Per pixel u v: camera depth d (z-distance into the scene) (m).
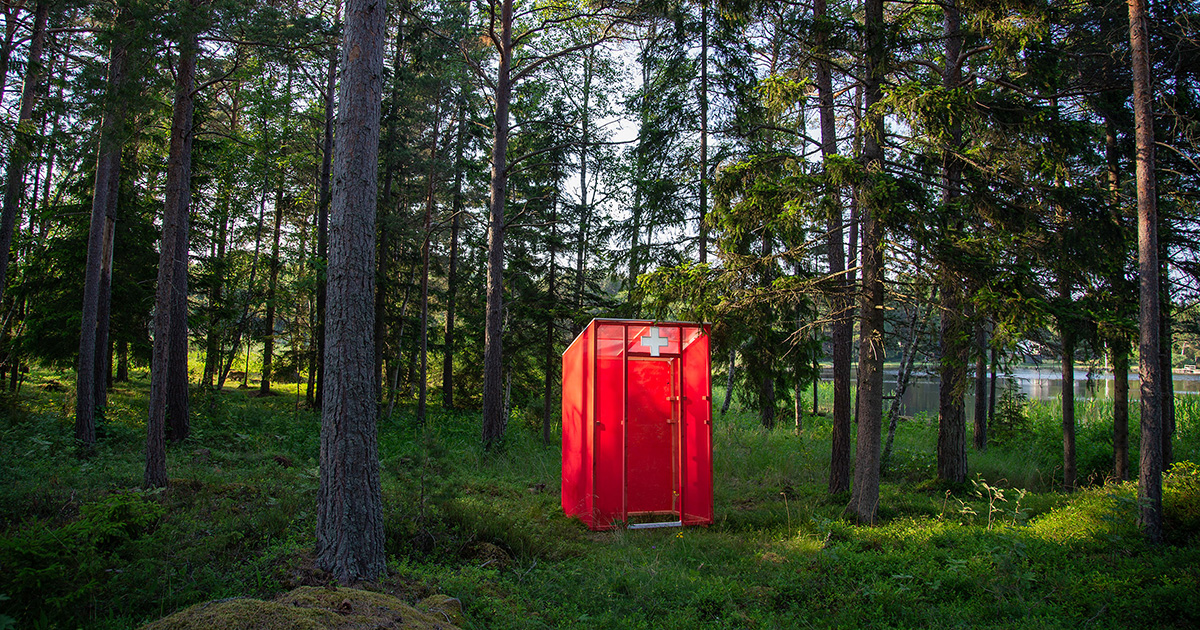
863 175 7.42
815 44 8.91
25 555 4.32
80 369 11.38
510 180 17.97
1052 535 7.36
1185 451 13.26
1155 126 10.73
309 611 3.59
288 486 8.39
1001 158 8.65
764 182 7.96
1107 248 8.63
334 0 17.67
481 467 12.42
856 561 6.46
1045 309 7.16
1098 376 11.17
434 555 6.10
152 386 7.93
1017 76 8.74
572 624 4.87
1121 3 10.02
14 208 11.70
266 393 24.56
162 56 8.55
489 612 4.80
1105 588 5.70
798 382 12.54
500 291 14.43
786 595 5.76
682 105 14.04
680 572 6.31
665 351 9.53
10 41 10.87
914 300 8.52
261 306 21.73
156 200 19.17
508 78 14.55
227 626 3.35
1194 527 7.56
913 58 9.20
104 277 14.54
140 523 5.58
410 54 17.23
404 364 21.64
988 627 4.96
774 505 9.95
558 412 19.78
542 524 8.47
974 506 9.69
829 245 10.62
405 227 18.77
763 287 8.76
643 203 14.80
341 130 5.35
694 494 9.34
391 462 11.51
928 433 18.66
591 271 17.89
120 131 9.02
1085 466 12.64
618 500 9.20
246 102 21.08
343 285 5.21
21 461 9.34
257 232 23.81
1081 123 8.38
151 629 3.40
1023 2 7.61
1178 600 5.30
